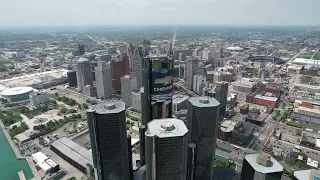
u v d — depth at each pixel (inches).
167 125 7475.4
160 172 7559.1
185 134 7253.9
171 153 7298.2
